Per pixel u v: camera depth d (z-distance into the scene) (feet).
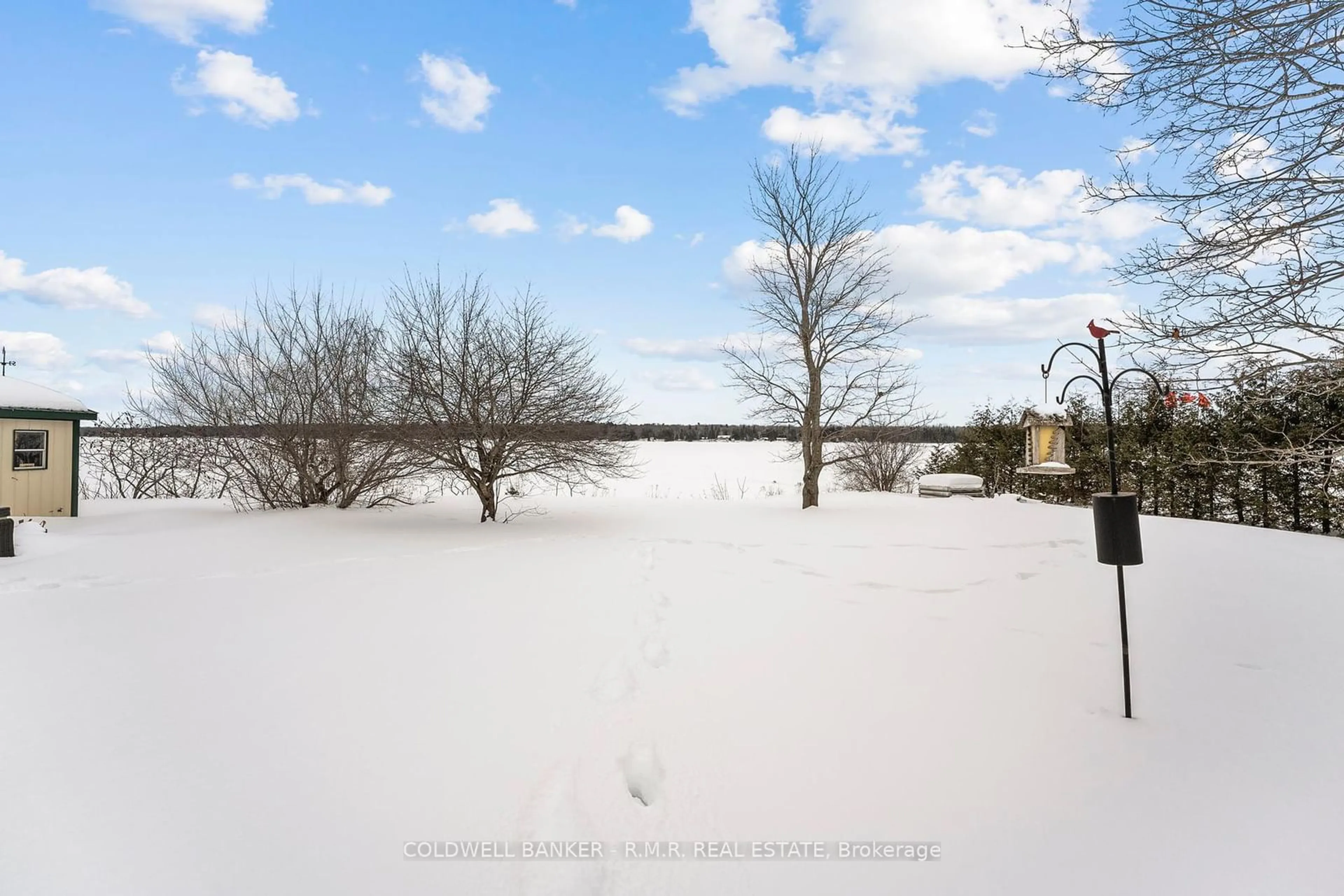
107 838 8.25
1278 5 12.92
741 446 135.23
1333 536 30.48
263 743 10.87
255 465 43.70
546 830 8.75
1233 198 14.90
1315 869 8.04
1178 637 16.62
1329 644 15.89
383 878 7.72
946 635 17.11
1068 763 10.66
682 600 20.40
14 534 29.35
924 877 7.98
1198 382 15.87
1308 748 11.07
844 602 20.39
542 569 24.97
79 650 15.35
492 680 13.69
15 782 9.53
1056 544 29.19
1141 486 41.78
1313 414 30.45
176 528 35.19
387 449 39.75
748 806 9.51
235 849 8.13
